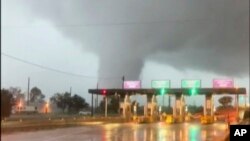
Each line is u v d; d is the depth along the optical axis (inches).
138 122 3385.8
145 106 3996.1
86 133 1734.7
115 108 6284.5
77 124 2573.8
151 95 3978.8
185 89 3809.1
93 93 3814.0
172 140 1373.0
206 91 3722.9
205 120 3265.3
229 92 3737.7
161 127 2516.0
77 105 6466.5
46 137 1460.4
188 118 4517.7
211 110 3811.5
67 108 6461.6
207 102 3833.7
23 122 2187.5
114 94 3892.7
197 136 1589.6
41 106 6579.7
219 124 3189.0
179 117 3917.3
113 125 2721.5
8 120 2428.6
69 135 1592.0
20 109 5295.3
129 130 2058.3
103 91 3774.6
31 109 5433.1
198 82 3836.1
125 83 3956.7
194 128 2393.0
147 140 1363.2
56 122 2361.0
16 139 1348.4
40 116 3934.5
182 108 4060.0
